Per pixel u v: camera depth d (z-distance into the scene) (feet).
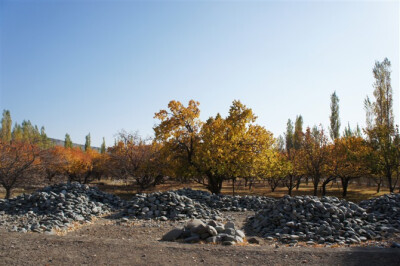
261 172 77.41
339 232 30.63
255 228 37.68
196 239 27.17
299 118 154.20
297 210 36.17
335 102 135.85
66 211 43.32
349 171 86.69
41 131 223.10
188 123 81.56
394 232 30.12
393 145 82.38
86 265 20.57
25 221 39.01
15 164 71.72
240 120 76.33
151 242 25.88
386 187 131.85
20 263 20.74
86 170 126.72
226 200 55.88
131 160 86.53
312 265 20.44
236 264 20.89
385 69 103.55
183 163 80.79
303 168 89.40
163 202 47.06
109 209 50.60
